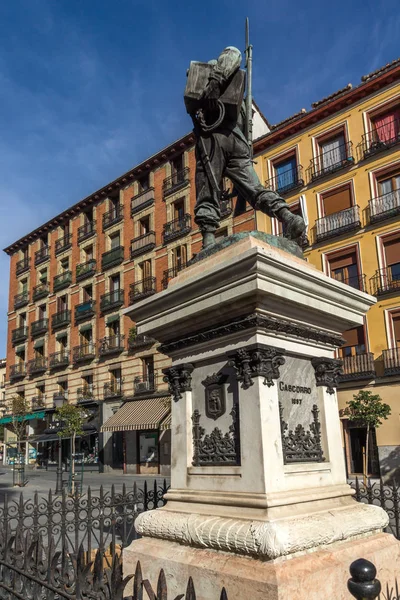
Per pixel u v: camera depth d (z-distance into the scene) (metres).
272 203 3.93
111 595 2.28
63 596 2.72
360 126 23.56
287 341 3.45
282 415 3.32
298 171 25.23
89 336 33.47
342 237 23.22
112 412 29.91
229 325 3.31
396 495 5.70
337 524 3.13
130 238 31.53
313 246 24.09
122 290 31.11
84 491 16.16
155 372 27.94
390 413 20.41
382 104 22.97
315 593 2.68
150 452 26.97
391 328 21.14
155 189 30.45
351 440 21.67
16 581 3.31
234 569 2.81
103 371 31.23
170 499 3.58
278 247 3.62
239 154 4.09
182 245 28.05
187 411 3.67
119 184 32.88
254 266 2.99
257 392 3.13
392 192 22.03
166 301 3.66
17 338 39.94
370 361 21.11
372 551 3.17
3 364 54.00
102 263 33.00
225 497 3.17
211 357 3.55
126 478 23.59
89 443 31.05
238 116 4.14
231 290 3.18
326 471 3.48
